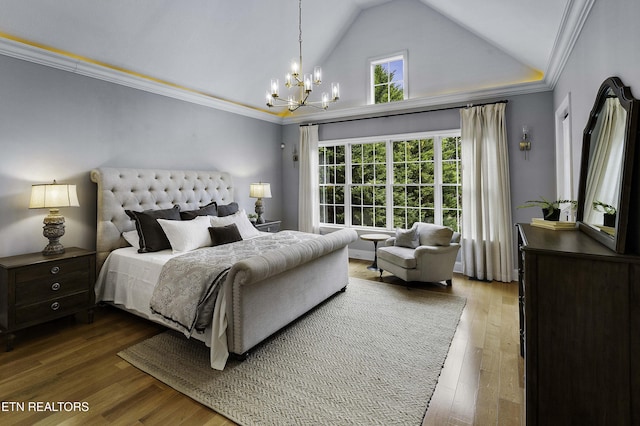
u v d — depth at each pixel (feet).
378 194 17.90
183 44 12.48
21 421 5.88
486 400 6.43
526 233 6.69
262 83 16.85
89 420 5.91
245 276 7.41
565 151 11.93
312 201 19.34
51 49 10.37
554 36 10.03
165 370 7.49
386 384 6.93
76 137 11.10
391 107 16.74
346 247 12.72
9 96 9.59
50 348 8.54
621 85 5.41
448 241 13.12
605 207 5.78
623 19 5.80
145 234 10.84
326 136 19.11
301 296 9.86
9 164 9.64
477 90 14.46
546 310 4.92
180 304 8.00
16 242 9.82
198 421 5.91
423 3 15.84
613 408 4.62
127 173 12.01
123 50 11.50
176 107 14.43
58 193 9.56
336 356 8.07
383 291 12.86
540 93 13.53
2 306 8.55
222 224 12.62
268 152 19.76
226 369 7.52
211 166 16.14
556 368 4.89
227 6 12.14
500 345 8.61
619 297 4.53
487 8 11.50
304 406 6.26
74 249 10.52
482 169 14.26
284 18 14.25
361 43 17.54
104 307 11.35
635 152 4.66
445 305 11.35
